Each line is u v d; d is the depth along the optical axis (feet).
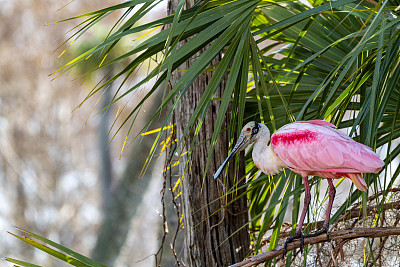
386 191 28.84
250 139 30.60
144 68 67.92
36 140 106.52
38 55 104.12
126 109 95.14
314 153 27.14
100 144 100.99
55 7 101.76
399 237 33.78
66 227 102.94
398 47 28.17
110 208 62.85
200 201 33.91
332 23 35.58
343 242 29.22
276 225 30.32
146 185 61.21
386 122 33.68
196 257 33.71
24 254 97.60
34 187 104.58
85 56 26.71
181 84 26.50
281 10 36.14
